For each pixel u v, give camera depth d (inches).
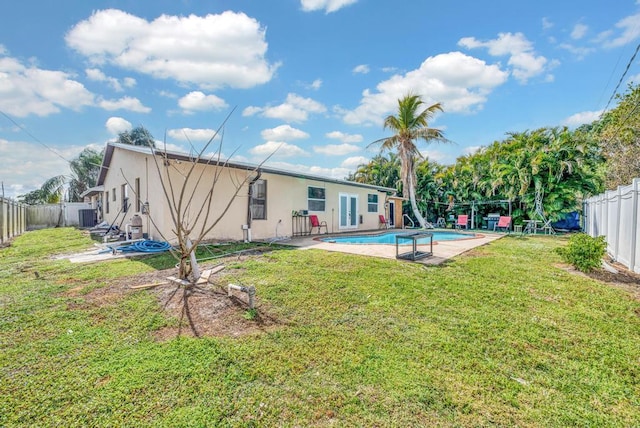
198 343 122.3
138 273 223.9
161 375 101.3
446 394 92.8
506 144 731.4
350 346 120.1
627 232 253.9
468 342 123.5
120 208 493.7
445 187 800.9
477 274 222.1
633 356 114.0
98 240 431.5
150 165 372.8
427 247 356.2
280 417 83.9
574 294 179.3
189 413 84.8
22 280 208.2
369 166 950.4
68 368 105.3
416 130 690.8
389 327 136.6
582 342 124.0
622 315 149.6
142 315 149.0
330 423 81.9
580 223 629.0
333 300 168.6
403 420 82.8
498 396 92.4
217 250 322.3
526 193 618.8
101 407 86.9
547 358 112.7
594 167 602.5
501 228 685.9
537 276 218.1
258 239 438.0
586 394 93.6
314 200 541.6
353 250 325.1
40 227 776.9
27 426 80.0
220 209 388.8
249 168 396.8
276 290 183.3
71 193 1081.4
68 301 166.9
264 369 104.9
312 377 100.8
